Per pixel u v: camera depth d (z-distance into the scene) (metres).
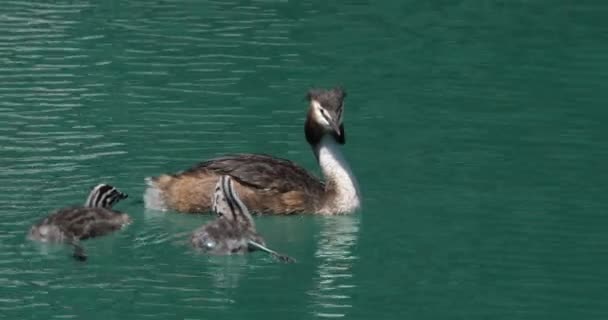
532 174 19.69
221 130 21.33
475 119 22.25
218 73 24.25
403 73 24.66
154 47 25.67
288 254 16.86
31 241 16.84
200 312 15.02
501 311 15.18
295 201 18.34
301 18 28.02
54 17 27.61
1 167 19.28
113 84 23.41
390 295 15.60
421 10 28.89
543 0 29.58
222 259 16.61
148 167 19.61
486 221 17.89
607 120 22.22
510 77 24.52
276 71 24.50
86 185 18.77
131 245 17.00
